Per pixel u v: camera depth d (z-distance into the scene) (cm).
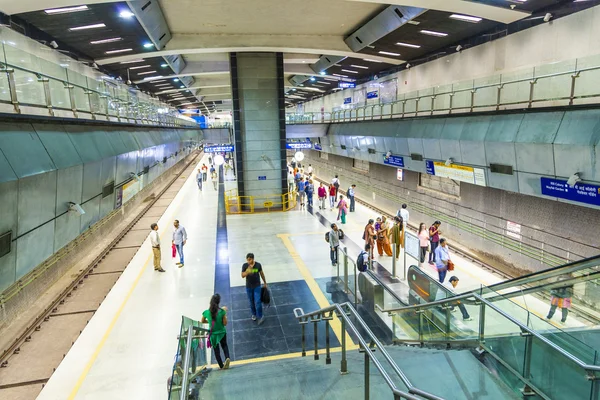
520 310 505
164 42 1727
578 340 383
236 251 1312
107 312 882
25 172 582
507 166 1048
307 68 2702
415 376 455
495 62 1398
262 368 559
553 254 1031
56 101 802
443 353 502
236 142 1992
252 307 828
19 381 662
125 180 1179
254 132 1997
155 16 1391
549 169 913
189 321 516
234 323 825
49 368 699
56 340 795
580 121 824
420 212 1725
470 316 539
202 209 2062
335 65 2345
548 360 384
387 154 1769
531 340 411
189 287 1017
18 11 1056
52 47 1451
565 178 880
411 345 668
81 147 832
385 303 845
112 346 743
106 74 2119
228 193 2536
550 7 1139
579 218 952
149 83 2925
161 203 2300
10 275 588
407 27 1426
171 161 2305
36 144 658
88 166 831
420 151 1479
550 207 1038
